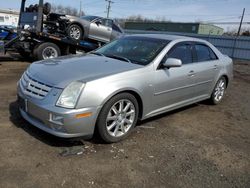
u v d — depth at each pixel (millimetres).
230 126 4801
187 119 4938
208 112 5508
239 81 10148
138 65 3951
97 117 3359
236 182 3025
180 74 4484
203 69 5121
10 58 10719
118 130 3688
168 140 3918
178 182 2920
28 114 3537
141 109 3980
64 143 3482
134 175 2967
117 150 3471
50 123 3170
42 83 3352
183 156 3480
